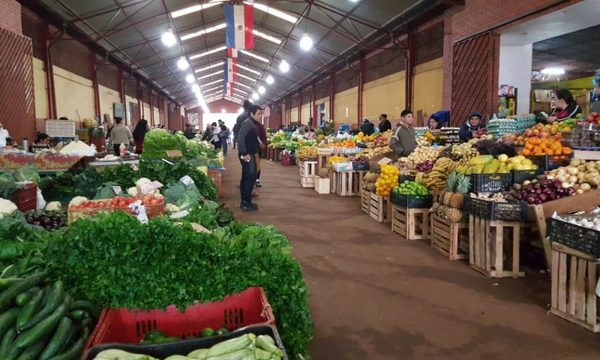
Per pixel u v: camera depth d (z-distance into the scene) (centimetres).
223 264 246
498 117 887
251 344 183
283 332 254
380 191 746
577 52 1786
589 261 347
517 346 328
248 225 361
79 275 236
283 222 752
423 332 353
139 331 236
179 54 2470
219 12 1861
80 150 779
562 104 718
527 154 545
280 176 1470
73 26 1488
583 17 852
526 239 512
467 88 1102
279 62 2866
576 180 479
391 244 610
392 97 1759
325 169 1098
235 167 1845
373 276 482
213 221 383
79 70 1752
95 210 400
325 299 420
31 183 509
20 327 188
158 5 1520
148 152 789
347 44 1955
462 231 566
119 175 657
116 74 2312
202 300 240
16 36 1052
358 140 1327
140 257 236
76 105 1709
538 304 403
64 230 292
